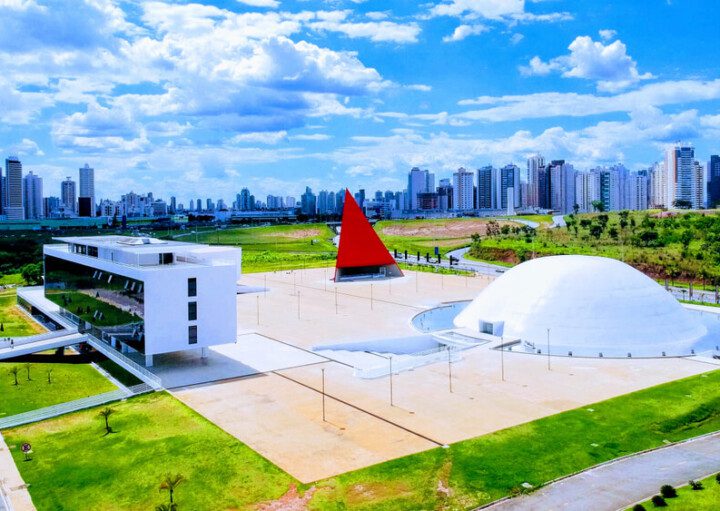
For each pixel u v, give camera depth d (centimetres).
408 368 6712
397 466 4262
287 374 6569
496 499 3825
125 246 8231
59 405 5778
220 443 4719
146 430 5053
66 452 4759
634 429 4875
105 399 5881
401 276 14562
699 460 4353
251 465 4334
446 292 12275
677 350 7181
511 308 7969
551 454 4434
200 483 4125
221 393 5931
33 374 7269
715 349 7388
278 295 12094
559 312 7550
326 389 6025
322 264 17688
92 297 8331
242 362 7056
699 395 5625
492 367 6662
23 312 11412
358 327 8981
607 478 4084
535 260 8644
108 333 7756
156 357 7281
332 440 4734
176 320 6769
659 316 7544
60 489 4178
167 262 7506
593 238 19488
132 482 4194
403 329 8812
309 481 4078
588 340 7256
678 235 17638
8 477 4400
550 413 5238
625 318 7406
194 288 6856
